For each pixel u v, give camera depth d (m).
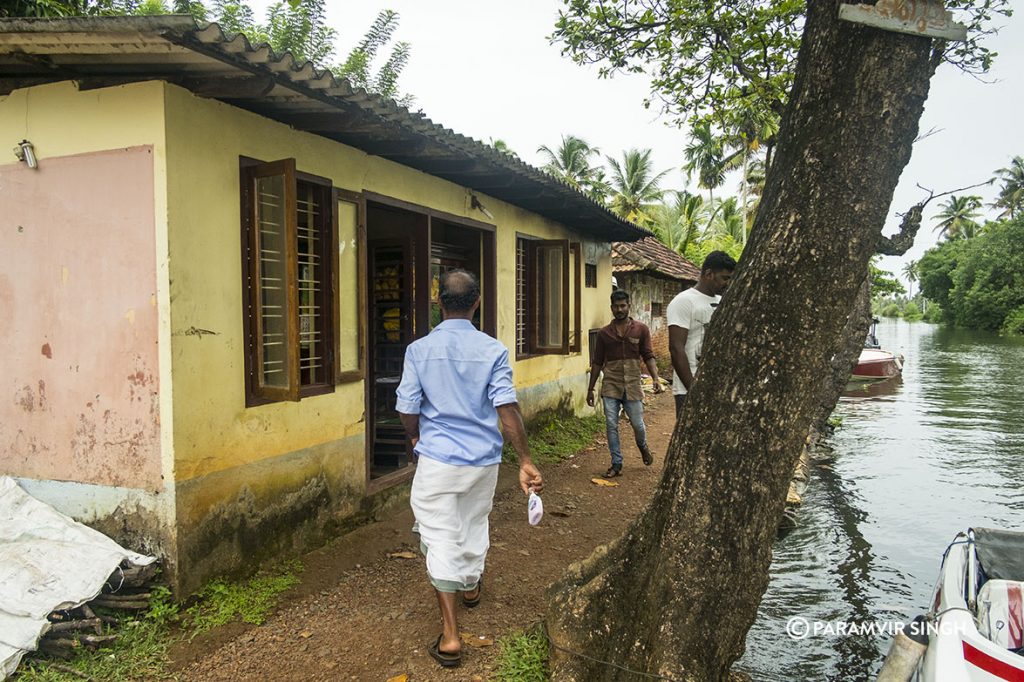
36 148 3.96
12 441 4.13
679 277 17.08
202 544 3.88
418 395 3.42
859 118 2.66
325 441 4.93
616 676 2.96
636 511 6.07
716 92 6.98
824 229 2.71
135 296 3.74
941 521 6.73
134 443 3.78
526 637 3.51
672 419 11.16
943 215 71.44
